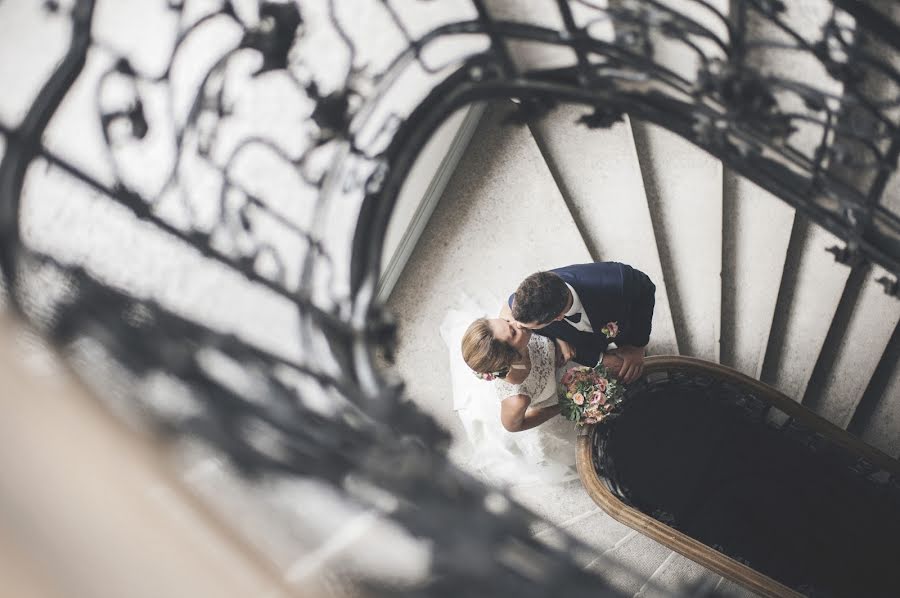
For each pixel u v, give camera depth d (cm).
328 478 88
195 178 294
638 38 327
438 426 159
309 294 328
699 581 429
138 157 267
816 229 475
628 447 505
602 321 400
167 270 273
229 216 298
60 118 234
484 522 113
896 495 498
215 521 52
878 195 346
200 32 288
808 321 472
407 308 467
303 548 62
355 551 78
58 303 79
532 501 445
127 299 111
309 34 314
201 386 93
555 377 418
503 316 398
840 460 501
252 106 312
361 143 351
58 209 230
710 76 327
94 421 49
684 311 468
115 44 254
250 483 67
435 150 454
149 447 52
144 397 66
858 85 305
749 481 509
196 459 60
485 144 488
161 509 49
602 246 465
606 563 338
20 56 213
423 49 351
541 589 108
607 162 477
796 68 316
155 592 44
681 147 484
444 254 473
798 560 510
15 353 50
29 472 43
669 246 470
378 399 166
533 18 343
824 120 326
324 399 175
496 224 473
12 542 40
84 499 44
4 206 188
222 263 284
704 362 449
